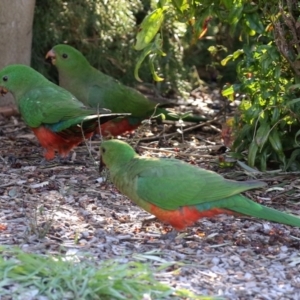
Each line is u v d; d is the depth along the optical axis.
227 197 6.71
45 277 5.83
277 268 6.53
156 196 6.82
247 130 9.55
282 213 6.68
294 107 9.00
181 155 10.22
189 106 13.30
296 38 8.73
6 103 12.12
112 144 7.18
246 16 9.09
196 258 6.68
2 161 9.88
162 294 5.70
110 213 7.91
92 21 13.04
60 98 9.46
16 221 7.43
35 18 12.95
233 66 14.55
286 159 9.58
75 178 9.15
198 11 9.49
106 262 6.13
